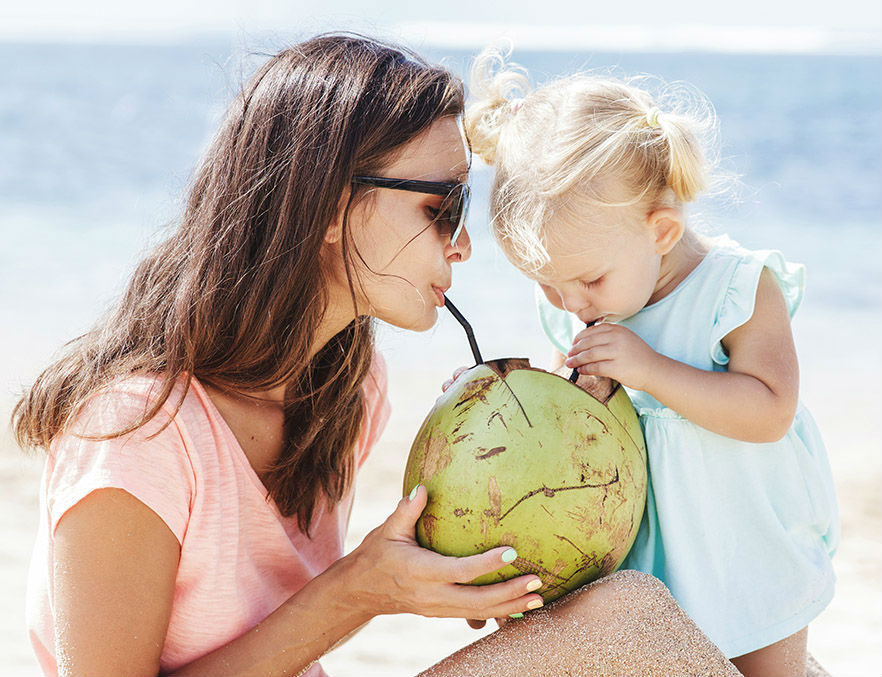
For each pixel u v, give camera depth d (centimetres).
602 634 167
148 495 174
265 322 191
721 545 215
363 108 189
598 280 222
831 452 602
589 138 218
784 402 209
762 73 3416
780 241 1213
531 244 221
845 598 428
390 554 173
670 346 224
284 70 197
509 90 257
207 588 185
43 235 1252
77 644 170
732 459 215
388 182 190
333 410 213
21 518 500
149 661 176
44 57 4428
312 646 181
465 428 175
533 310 912
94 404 183
